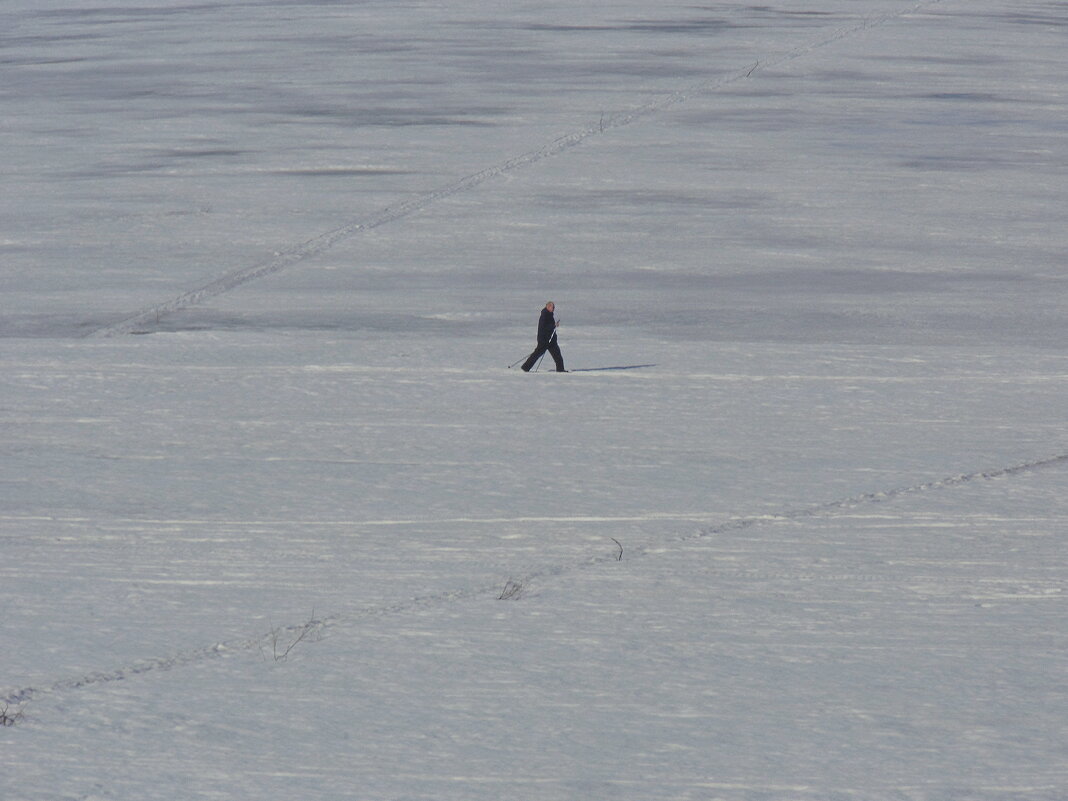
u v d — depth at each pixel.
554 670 35.91
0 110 191.62
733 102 196.12
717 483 56.25
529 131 176.88
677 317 96.88
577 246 122.44
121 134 175.50
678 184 148.12
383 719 32.59
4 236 124.69
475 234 127.00
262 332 91.00
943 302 102.00
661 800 28.31
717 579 44.06
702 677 35.41
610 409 69.44
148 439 63.44
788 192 144.50
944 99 198.75
